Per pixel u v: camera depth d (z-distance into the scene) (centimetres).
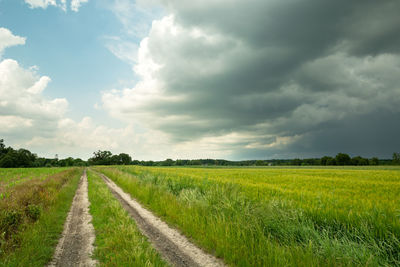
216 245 574
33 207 811
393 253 487
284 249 482
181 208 862
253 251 497
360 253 445
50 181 1656
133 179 1923
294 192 1425
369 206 935
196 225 684
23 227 656
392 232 569
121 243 574
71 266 481
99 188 1720
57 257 528
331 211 770
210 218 679
